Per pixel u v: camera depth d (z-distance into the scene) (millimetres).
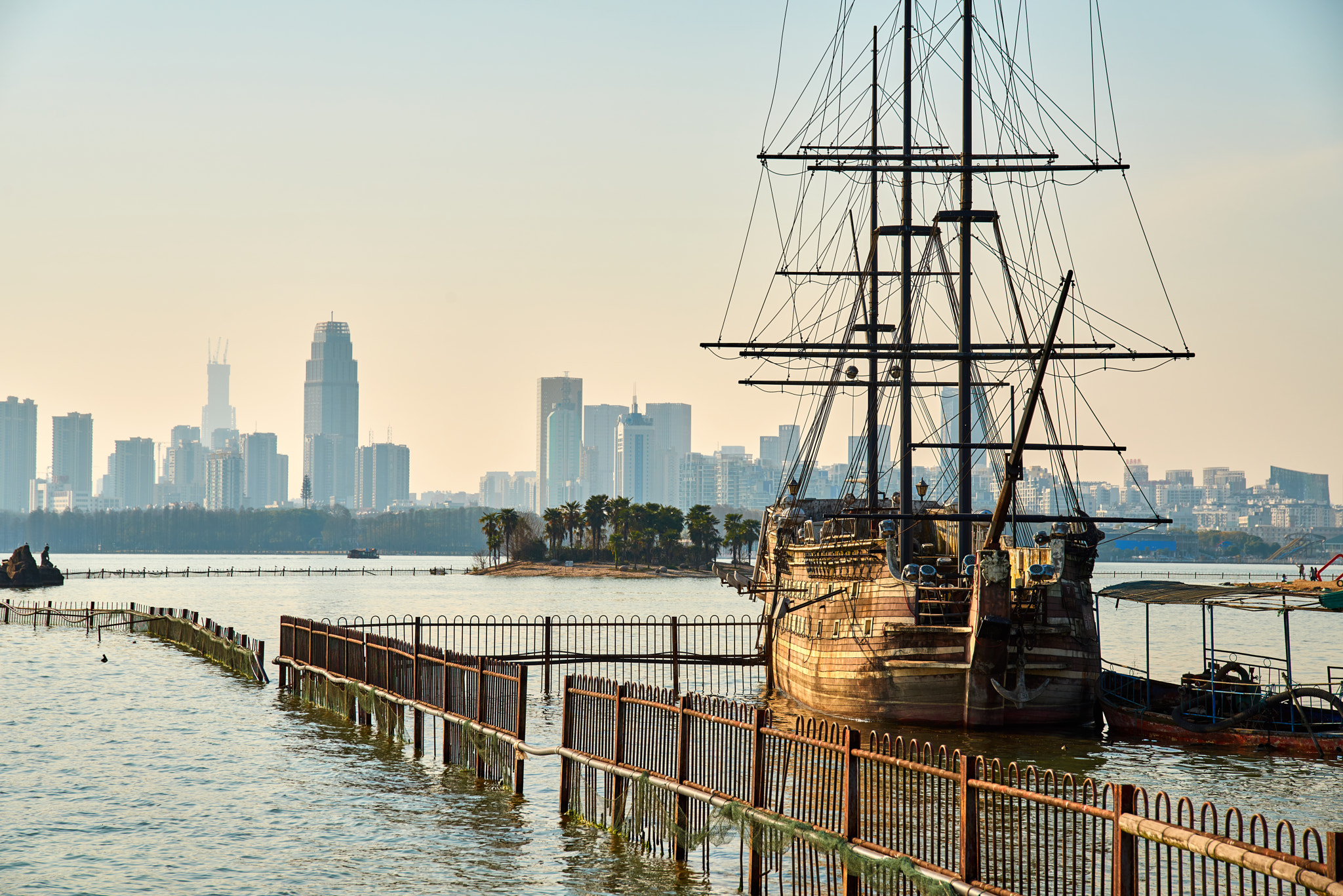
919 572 45031
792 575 57281
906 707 45125
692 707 25453
